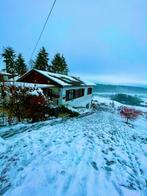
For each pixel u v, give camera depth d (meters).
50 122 12.52
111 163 5.70
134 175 5.33
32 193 3.61
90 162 5.43
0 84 12.12
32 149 6.22
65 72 56.03
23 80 23.89
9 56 45.72
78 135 8.66
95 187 4.02
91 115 21.86
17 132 8.88
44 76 22.16
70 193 3.67
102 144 7.75
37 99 12.78
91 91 36.25
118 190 4.08
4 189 3.86
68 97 23.23
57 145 6.75
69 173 4.54
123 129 15.26
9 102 11.83
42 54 48.34
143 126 24.73
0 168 4.95
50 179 4.18
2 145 6.79
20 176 4.34
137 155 7.70
